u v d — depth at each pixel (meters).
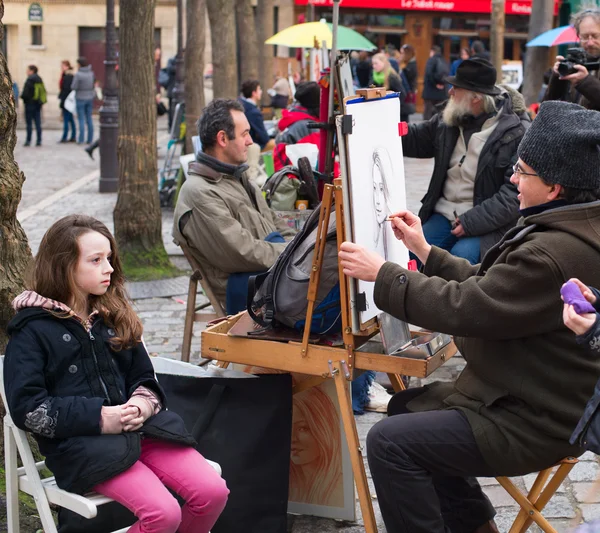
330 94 4.32
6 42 30.19
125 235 7.98
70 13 29.91
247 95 10.05
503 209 4.97
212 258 4.47
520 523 3.00
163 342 6.06
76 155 18.59
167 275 7.88
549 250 2.60
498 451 2.75
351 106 2.99
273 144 9.93
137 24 7.72
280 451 3.31
